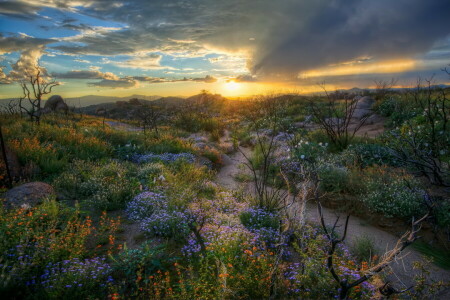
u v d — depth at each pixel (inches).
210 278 147.9
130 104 2482.8
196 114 985.5
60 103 1339.8
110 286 140.9
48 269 149.9
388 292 124.5
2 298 126.4
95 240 196.4
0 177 266.1
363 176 313.6
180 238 204.5
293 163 382.6
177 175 357.1
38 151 353.1
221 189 336.2
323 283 140.5
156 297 133.8
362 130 585.3
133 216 238.1
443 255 195.9
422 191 257.6
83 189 281.9
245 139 662.5
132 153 470.6
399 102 656.4
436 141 355.9
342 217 262.5
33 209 209.6
